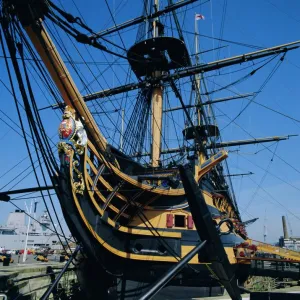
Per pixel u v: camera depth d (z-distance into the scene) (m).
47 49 9.13
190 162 15.55
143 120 20.89
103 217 11.87
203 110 29.28
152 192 13.38
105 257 12.20
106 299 13.15
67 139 10.69
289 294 6.97
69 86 10.41
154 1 23.88
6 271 14.52
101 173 12.16
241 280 18.72
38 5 7.51
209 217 9.09
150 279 12.88
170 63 22.50
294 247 75.44
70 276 19.92
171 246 13.36
